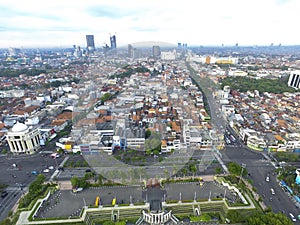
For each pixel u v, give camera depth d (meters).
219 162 141.62
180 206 100.56
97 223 94.31
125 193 111.00
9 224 90.44
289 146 156.00
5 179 128.25
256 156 150.38
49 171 135.00
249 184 120.81
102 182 119.44
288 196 111.81
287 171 128.38
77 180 114.56
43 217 95.12
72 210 99.81
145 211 95.81
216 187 116.06
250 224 87.69
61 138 171.25
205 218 95.25
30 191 110.06
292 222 87.06
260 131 172.25
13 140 151.38
